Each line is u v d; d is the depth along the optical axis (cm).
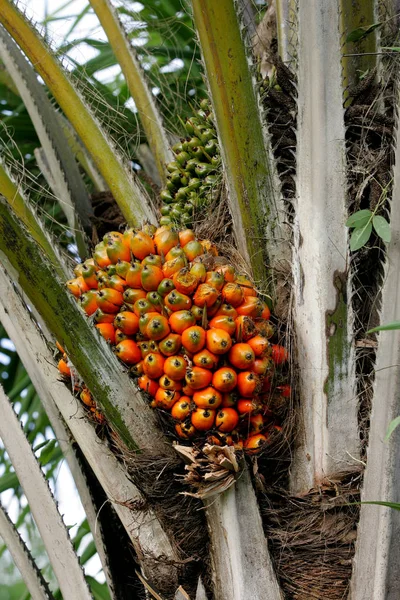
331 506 128
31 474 140
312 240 130
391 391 122
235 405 127
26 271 126
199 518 131
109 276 132
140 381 130
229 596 127
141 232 131
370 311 133
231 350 125
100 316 132
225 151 137
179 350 126
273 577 127
